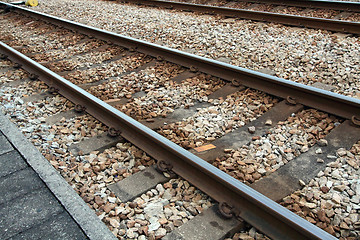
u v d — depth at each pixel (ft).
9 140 12.51
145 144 12.25
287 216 8.04
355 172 10.50
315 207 9.40
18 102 16.79
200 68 18.71
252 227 8.91
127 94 16.80
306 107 14.24
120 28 30.32
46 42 28.12
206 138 12.82
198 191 10.33
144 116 14.57
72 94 16.62
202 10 33.53
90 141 12.98
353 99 12.76
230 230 8.78
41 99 17.06
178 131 13.25
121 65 21.04
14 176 10.73
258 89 15.81
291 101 14.26
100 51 24.39
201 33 26.23
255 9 34.09
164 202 9.93
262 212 8.74
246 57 20.58
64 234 8.59
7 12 44.78
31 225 8.90
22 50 26.45
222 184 9.64
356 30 22.98
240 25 27.58
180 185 10.58
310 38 22.99
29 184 10.37
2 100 17.02
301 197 9.79
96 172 11.35
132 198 10.19
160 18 32.65
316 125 13.05
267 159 11.39
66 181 10.46
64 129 13.94
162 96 16.37
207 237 8.65
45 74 19.03
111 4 43.88
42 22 35.24
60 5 46.14
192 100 15.79
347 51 20.16
